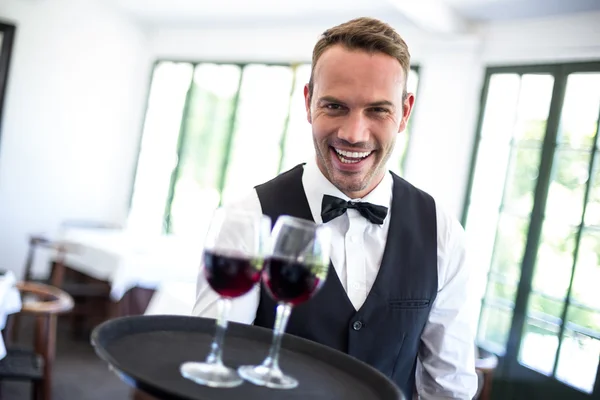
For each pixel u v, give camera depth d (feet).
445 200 15.81
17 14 21.97
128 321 3.41
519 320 13.98
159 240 18.85
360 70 3.99
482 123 15.37
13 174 22.48
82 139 23.86
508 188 14.60
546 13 13.91
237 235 3.16
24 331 17.89
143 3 22.38
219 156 22.58
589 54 13.15
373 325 4.44
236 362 3.35
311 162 4.86
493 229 14.83
